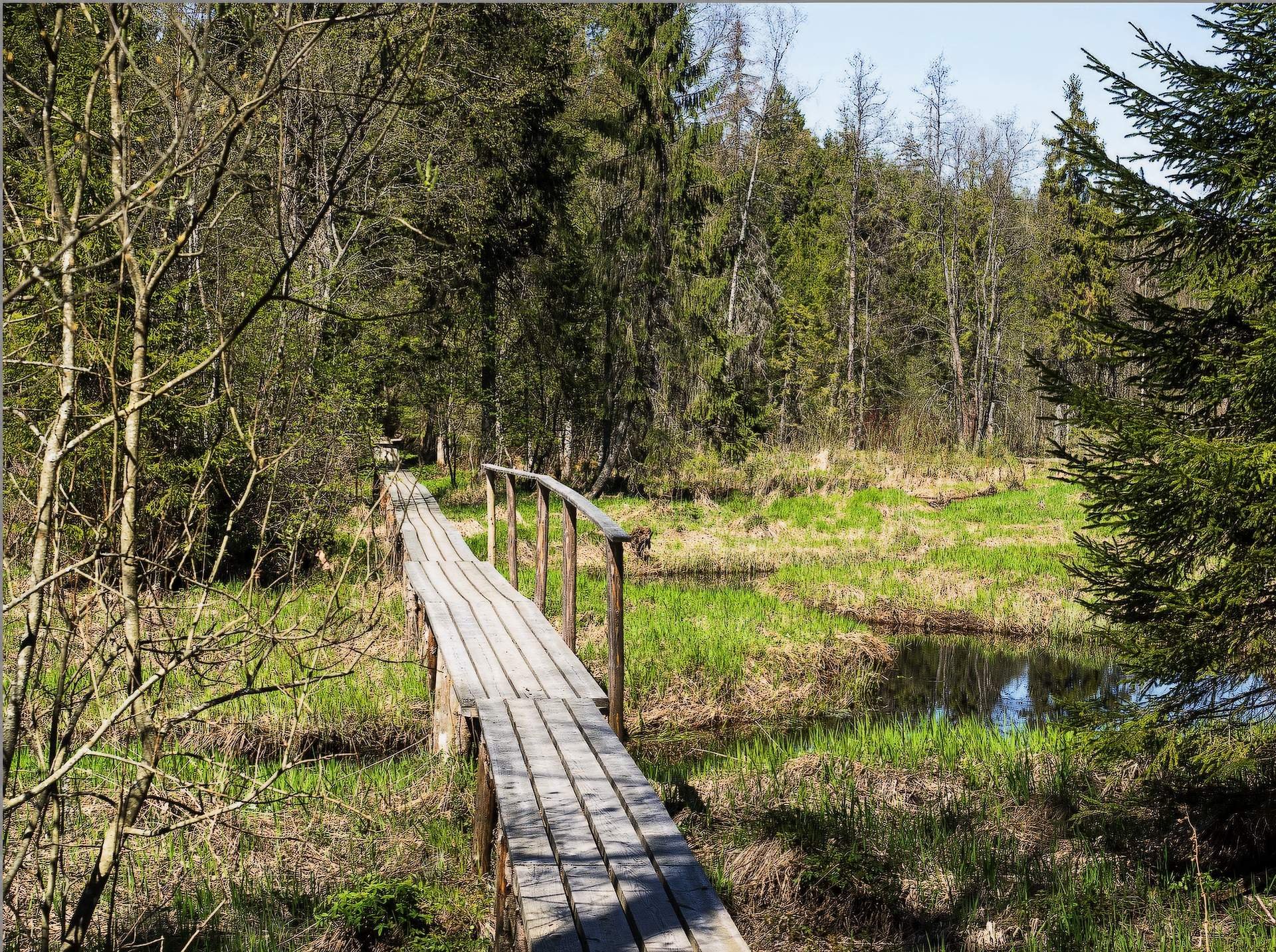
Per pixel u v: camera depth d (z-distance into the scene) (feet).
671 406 86.02
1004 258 140.46
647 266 83.25
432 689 27.02
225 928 15.46
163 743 11.38
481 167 70.95
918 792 23.65
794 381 124.57
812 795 23.26
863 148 123.24
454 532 42.37
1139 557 18.75
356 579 29.86
